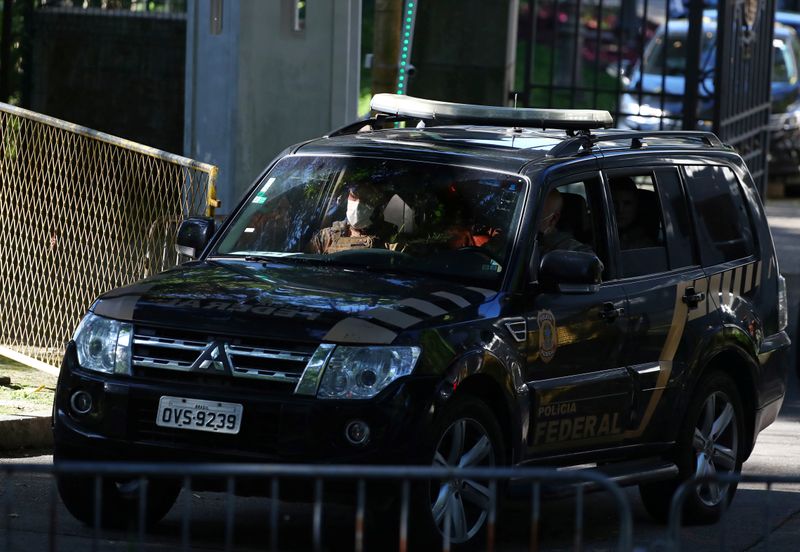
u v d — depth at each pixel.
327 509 20.16
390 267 18.23
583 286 18.12
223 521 19.20
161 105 38.25
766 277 22.33
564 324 18.25
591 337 18.67
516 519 20.64
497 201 18.48
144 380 16.83
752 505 22.03
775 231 54.78
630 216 20.00
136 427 16.80
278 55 36.50
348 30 37.59
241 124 36.06
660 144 21.17
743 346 21.36
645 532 20.27
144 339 16.94
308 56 37.06
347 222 18.88
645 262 19.95
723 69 48.41
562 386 18.16
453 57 49.72
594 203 19.41
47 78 39.59
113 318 17.22
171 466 11.45
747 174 22.53
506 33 49.50
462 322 17.00
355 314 16.56
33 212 26.16
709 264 21.08
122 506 18.17
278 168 19.89
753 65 51.59
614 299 19.12
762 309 22.12
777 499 22.44
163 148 38.41
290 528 18.91
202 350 16.59
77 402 17.23
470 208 18.52
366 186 19.06
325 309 16.69
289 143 37.03
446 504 16.73
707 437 20.92
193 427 16.45
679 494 12.19
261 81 36.31
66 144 25.56
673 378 20.06
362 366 16.22
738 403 21.48
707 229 21.28
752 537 20.08
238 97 35.94
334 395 16.17
